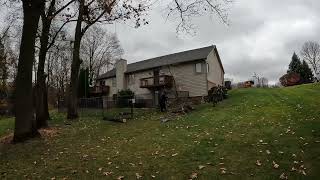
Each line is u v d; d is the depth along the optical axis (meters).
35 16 16.11
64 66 64.56
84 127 21.09
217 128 17.22
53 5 21.86
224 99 32.66
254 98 30.47
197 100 34.44
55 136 17.70
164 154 11.85
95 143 15.16
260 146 11.83
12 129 24.30
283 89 38.53
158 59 48.25
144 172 9.70
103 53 64.81
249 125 17.33
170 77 41.88
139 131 18.22
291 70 80.38
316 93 31.47
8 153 13.69
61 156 12.57
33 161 12.02
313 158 9.68
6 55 40.69
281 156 10.23
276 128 15.43
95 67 64.50
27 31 16.02
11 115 46.62
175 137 15.37
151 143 14.21
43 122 21.22
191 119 21.52
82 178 9.48
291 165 9.26
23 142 15.82
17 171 10.73
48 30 22.25
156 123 21.11
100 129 19.89
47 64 56.66
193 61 40.69
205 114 23.45
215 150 11.84
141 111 29.64
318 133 12.92
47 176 9.92
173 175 9.23
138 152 12.52
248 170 9.17
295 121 17.16
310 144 11.30
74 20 24.42
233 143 12.79
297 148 10.98
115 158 11.73
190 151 11.98
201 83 39.97
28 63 16.19
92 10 24.98
